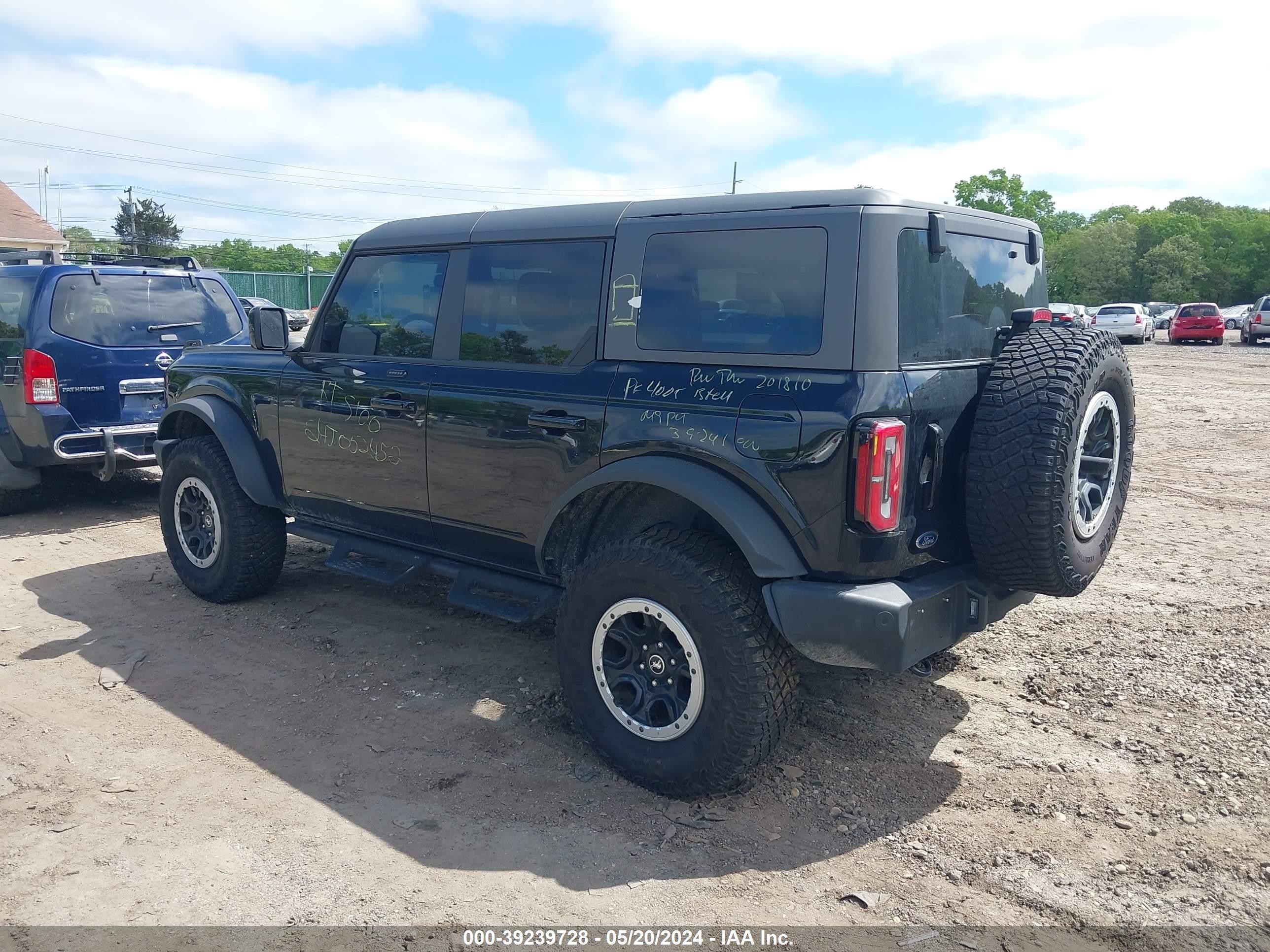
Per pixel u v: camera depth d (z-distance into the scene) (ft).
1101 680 14.42
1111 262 283.38
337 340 15.75
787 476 10.11
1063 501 10.21
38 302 24.22
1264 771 11.73
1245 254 311.27
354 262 15.56
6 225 97.66
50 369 24.21
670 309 11.46
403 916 9.12
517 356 13.03
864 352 9.93
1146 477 29.73
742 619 10.39
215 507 17.39
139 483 30.32
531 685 14.38
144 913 9.14
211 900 9.35
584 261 12.40
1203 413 44.52
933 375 10.42
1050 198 292.81
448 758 12.20
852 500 9.83
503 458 12.92
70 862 9.98
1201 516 24.66
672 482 10.76
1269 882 9.61
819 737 12.73
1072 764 11.98
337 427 15.29
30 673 14.98
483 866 9.93
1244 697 13.75
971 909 9.23
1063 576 10.57
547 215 13.02
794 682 10.76
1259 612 17.15
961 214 11.57
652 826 10.68
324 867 9.90
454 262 13.97
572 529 12.57
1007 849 10.21
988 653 15.51
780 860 10.06
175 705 13.83
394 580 14.84
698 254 11.27
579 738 12.74
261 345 15.81
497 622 17.08
